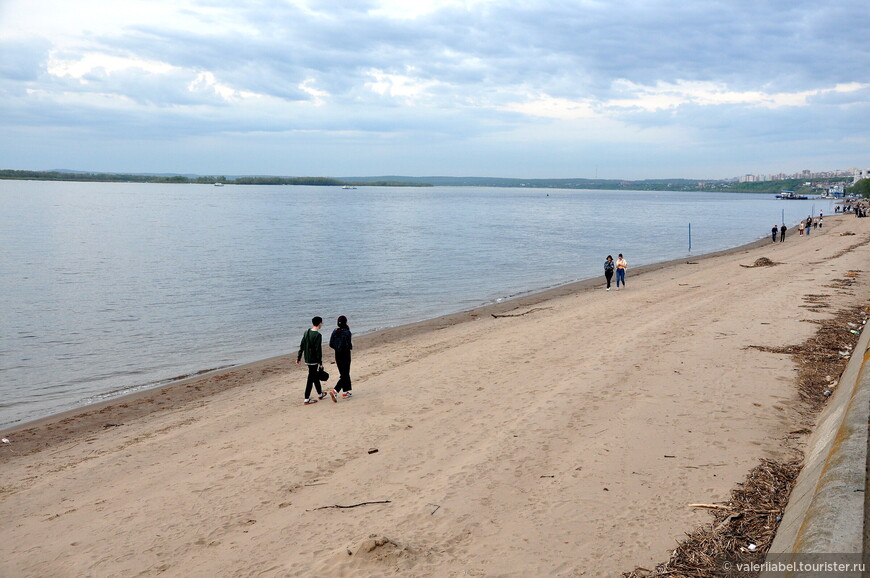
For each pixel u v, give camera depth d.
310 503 7.68
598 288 31.03
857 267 32.12
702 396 10.77
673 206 187.38
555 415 10.23
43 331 22.25
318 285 33.22
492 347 16.83
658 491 7.18
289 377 15.58
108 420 12.74
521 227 84.94
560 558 5.92
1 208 104.69
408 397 12.39
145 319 24.44
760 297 22.47
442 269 40.41
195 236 62.84
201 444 10.45
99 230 67.88
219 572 6.17
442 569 5.86
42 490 8.84
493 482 7.80
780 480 7.14
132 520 7.54
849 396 7.82
